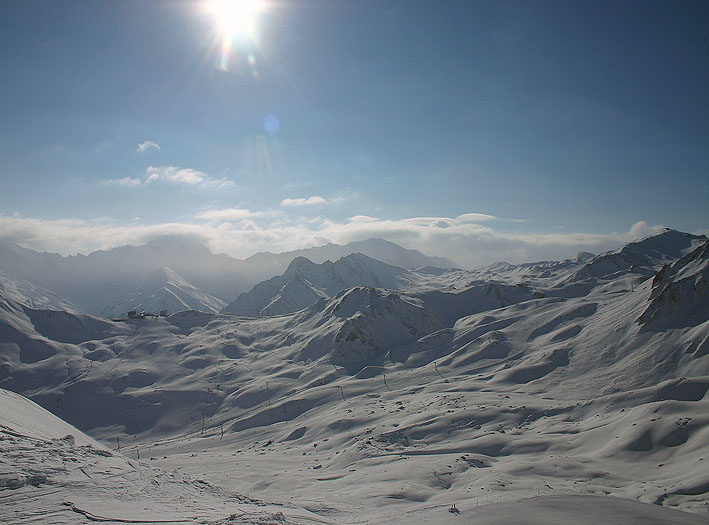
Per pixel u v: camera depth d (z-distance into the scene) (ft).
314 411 492.95
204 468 276.00
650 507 110.93
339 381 604.49
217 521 63.93
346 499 147.74
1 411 109.81
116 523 60.23
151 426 601.21
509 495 127.95
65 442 96.63
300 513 85.25
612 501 114.21
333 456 275.59
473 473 173.88
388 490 155.12
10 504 64.69
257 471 251.19
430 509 112.57
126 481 80.38
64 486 73.00
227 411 606.55
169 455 422.41
